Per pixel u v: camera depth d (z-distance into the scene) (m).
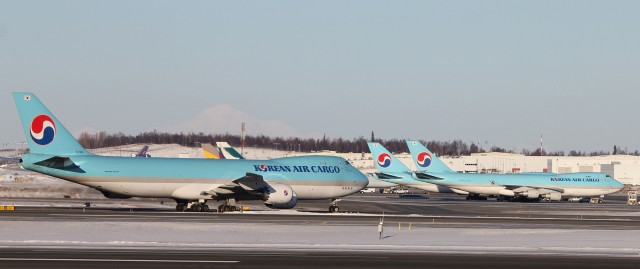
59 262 50.38
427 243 67.44
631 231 82.44
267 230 77.19
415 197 193.75
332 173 115.00
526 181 171.38
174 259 52.72
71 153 105.62
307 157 115.75
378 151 178.38
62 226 77.81
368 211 120.19
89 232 73.25
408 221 92.81
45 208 110.88
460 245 65.94
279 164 113.12
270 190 108.88
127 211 104.94
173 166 107.75
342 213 110.62
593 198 184.38
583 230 82.62
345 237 72.06
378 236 73.31
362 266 50.94
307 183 113.31
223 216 95.75
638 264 53.66
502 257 56.97
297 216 98.38
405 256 56.91
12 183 175.38
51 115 104.88
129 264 49.81
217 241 66.75
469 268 50.84
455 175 171.00
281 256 55.53
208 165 109.38
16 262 50.16
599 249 64.00
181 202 111.06
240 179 105.81
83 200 143.12
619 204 167.12
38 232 72.62
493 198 190.38
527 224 90.94
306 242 67.12
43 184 168.50
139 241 66.06
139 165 106.56
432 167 175.88
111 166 105.44
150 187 106.50
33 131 104.25
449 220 95.94
